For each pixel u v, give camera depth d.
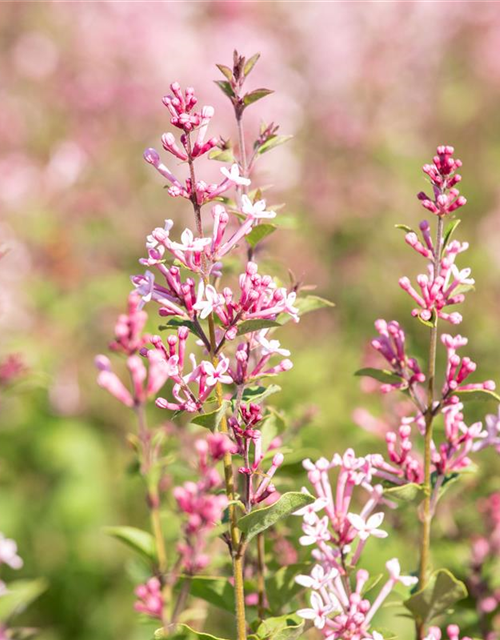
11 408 9.83
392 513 6.35
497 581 5.38
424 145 15.70
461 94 16.31
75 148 13.37
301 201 13.22
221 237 3.68
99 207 12.41
